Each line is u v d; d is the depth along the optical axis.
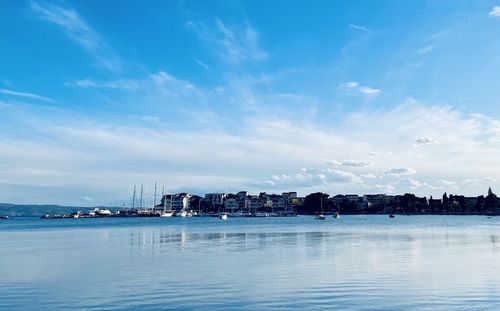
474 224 152.25
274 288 27.17
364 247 54.84
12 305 23.69
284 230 108.88
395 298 24.06
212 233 96.06
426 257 42.69
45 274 34.25
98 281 30.50
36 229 135.75
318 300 23.88
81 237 85.38
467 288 26.41
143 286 28.30
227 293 25.86
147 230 116.81
